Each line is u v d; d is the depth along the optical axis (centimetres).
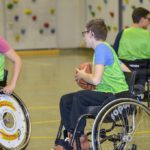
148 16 811
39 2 1866
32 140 696
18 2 1830
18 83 1209
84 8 1894
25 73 1372
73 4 1922
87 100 543
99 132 520
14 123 594
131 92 575
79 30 1939
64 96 580
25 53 1845
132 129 554
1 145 569
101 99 546
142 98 779
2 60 594
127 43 802
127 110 543
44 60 1673
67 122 568
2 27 1819
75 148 553
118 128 627
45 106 932
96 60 544
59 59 1694
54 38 1912
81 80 568
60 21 1919
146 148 641
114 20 1720
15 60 597
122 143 550
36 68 1472
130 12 1636
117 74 566
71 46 1948
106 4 1756
